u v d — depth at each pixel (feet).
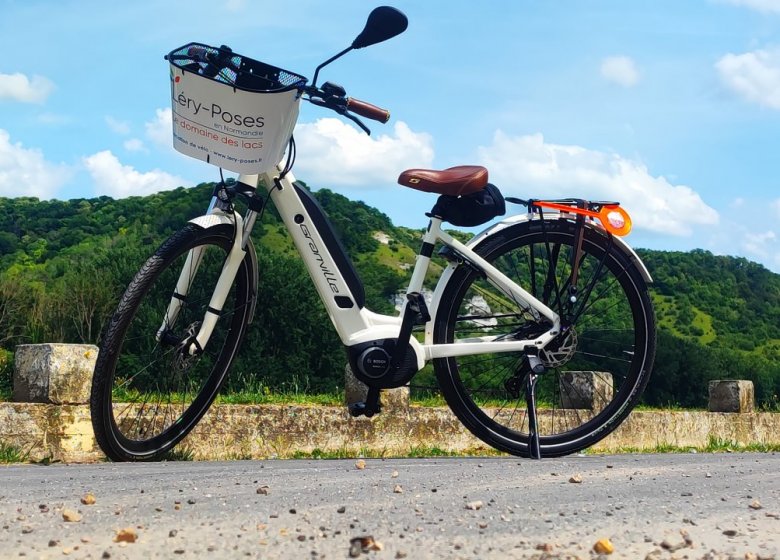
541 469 11.80
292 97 12.46
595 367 14.83
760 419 34.09
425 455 22.63
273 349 49.75
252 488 9.45
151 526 7.28
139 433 14.05
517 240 14.47
